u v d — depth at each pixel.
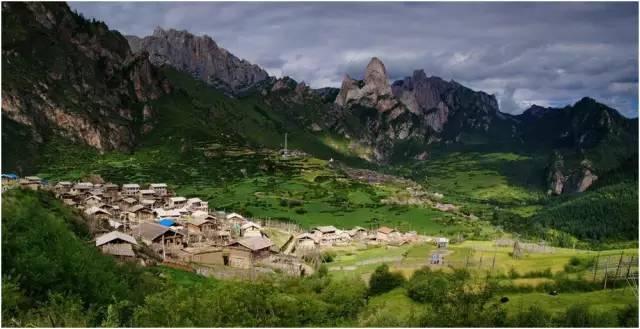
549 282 117.88
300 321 68.06
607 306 98.38
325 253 180.12
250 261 143.88
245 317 57.50
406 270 133.50
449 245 188.25
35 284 55.81
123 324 53.31
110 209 194.12
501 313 62.59
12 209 66.06
